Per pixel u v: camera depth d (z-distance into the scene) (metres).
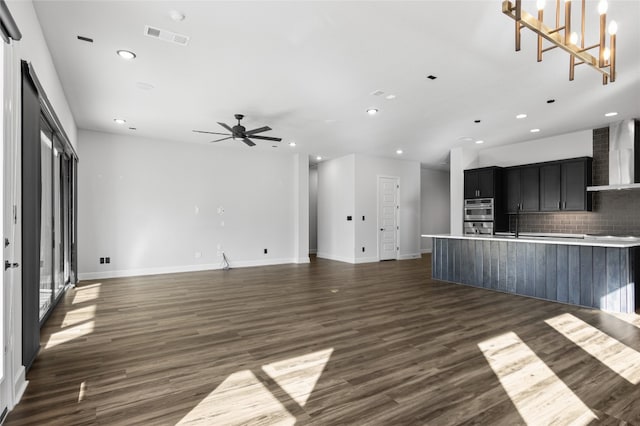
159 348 3.03
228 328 3.58
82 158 6.40
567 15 2.12
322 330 3.50
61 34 3.10
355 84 4.26
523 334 3.35
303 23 2.94
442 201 11.88
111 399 2.16
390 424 1.88
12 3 2.19
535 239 4.95
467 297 4.96
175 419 1.94
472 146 7.88
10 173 2.11
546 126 6.16
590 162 6.31
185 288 5.61
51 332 3.46
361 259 8.81
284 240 8.66
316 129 6.37
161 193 7.14
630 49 3.34
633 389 2.25
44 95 3.02
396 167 9.52
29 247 2.54
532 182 7.09
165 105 5.04
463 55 3.51
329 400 2.14
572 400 2.12
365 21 2.91
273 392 2.25
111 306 4.48
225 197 7.88
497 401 2.11
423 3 2.67
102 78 4.07
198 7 2.71
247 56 3.54
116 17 2.85
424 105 5.02
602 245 4.18
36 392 2.24
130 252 6.84
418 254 9.99
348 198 8.92
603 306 4.29
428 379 2.41
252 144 5.81
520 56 3.53
